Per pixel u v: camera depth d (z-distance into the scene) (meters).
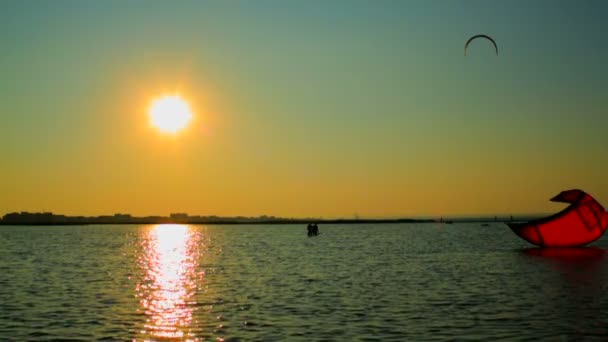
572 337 24.27
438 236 147.38
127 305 33.81
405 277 47.47
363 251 86.00
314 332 25.86
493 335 24.77
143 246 112.00
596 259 59.34
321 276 49.38
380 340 24.14
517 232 67.31
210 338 24.97
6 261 70.75
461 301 33.81
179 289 41.44
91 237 168.25
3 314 30.86
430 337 24.56
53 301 35.53
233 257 76.81
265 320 28.75
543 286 39.62
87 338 25.14
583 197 64.88
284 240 135.62
